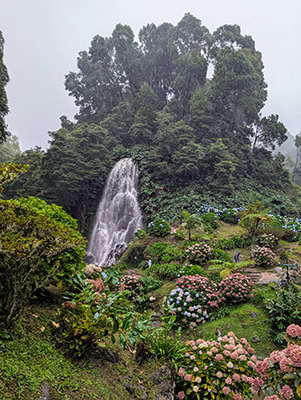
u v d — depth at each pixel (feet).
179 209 53.36
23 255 7.86
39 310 10.76
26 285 9.01
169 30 124.06
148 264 32.45
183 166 61.46
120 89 120.26
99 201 73.15
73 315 9.19
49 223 8.98
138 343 11.28
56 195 65.31
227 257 28.84
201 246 29.50
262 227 33.96
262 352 14.48
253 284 20.36
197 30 117.91
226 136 79.87
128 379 9.34
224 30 115.96
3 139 48.19
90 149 71.92
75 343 8.95
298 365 6.95
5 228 8.15
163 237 39.68
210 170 65.26
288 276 19.80
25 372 6.68
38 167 74.95
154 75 116.78
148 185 63.41
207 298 19.01
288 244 34.99
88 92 116.98
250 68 83.92
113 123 88.07
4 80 48.85
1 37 48.24
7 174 8.88
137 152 76.18
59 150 63.98
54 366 7.66
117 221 65.72
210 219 44.29
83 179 66.80
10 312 7.98
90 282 11.80
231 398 9.30
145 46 129.90
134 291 21.94
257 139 91.97
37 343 8.35
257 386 8.20
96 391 7.68
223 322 17.24
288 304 16.14
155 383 9.64
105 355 9.88
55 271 10.27
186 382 10.05
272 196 65.05
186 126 70.28
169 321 12.26
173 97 115.96
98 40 115.34
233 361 10.20
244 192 63.62
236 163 68.69
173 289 21.22
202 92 87.45
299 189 95.96
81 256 12.34
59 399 6.52
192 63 94.48
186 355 10.87
